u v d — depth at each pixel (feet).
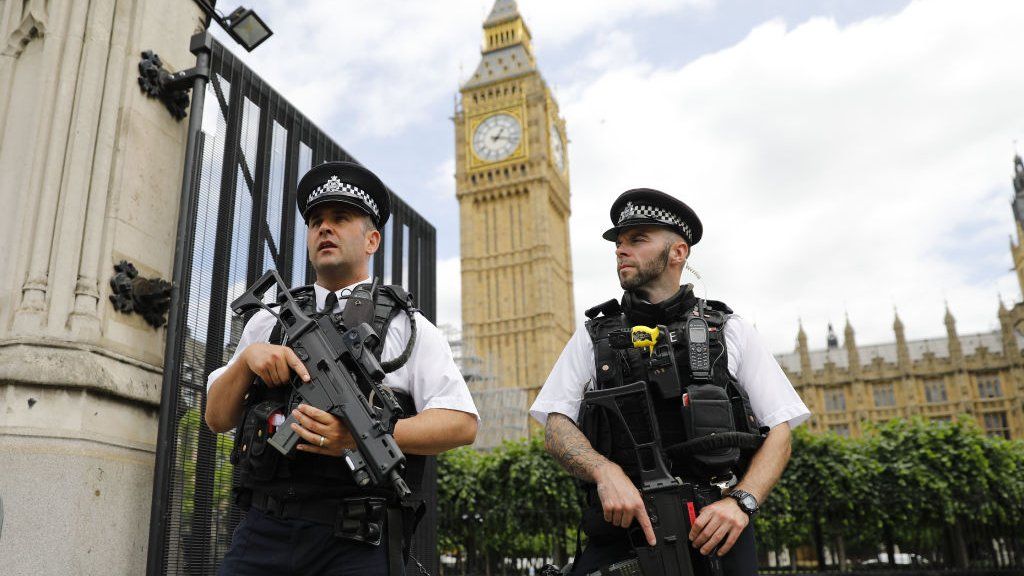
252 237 22.58
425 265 33.99
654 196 10.80
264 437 8.19
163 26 19.69
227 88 22.29
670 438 9.57
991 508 67.67
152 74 18.72
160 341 18.24
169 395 16.69
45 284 16.10
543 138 260.01
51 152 16.89
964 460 68.80
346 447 7.94
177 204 19.47
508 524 71.51
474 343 244.01
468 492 72.59
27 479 14.52
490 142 261.44
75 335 15.89
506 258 252.21
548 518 71.41
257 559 8.18
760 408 10.11
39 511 14.48
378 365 8.11
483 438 163.12
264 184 23.40
